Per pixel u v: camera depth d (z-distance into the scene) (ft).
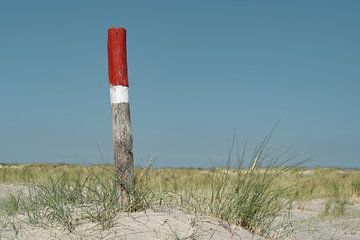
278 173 21.53
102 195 19.86
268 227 20.84
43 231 17.33
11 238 16.80
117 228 17.24
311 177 55.62
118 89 19.35
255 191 20.59
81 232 16.99
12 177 48.03
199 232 17.76
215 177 22.20
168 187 23.81
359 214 31.86
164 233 17.16
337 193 42.47
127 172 19.17
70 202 19.95
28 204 21.21
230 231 18.83
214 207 20.42
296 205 33.63
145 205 19.52
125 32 19.67
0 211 21.17
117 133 19.26
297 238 21.85
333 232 25.41
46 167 68.80
